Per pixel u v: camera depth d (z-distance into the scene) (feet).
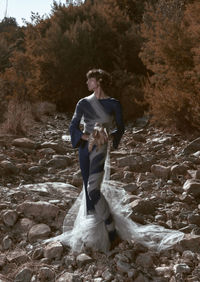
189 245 11.62
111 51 45.19
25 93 41.24
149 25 40.73
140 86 40.19
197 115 25.90
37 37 47.91
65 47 43.47
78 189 17.16
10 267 11.02
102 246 11.69
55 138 28.40
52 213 13.87
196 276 10.09
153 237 12.28
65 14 50.47
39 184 17.44
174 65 28.78
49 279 10.33
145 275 10.28
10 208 14.56
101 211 11.55
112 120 11.80
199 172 17.69
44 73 44.34
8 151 22.67
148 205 14.39
